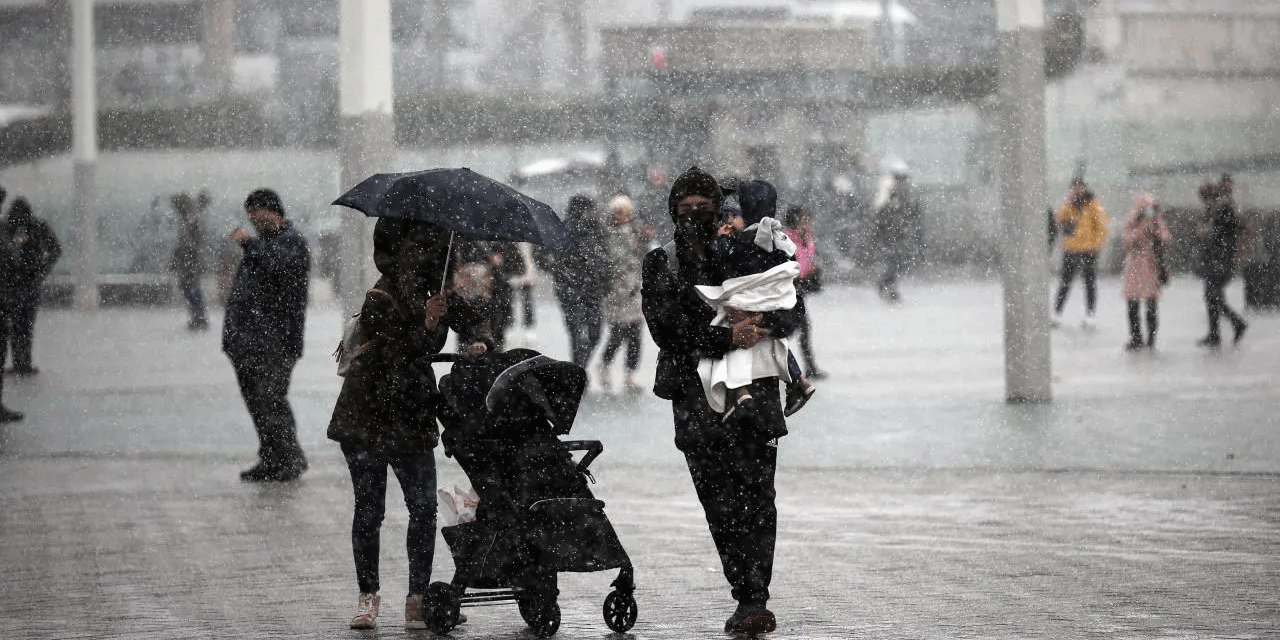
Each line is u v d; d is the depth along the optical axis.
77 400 47.34
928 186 105.75
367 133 40.78
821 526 25.31
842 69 101.75
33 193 107.00
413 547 18.19
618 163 99.88
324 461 34.62
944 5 104.88
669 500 28.50
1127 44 112.88
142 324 80.06
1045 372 42.25
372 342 17.95
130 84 112.50
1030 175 42.16
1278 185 107.50
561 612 19.00
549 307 80.31
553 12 111.31
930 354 56.06
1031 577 20.64
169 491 30.44
